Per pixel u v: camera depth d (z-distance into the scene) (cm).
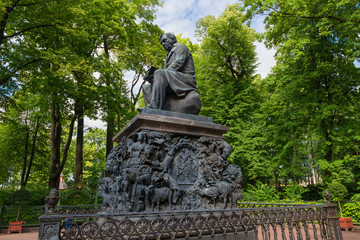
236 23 2062
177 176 471
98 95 1530
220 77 2270
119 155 524
